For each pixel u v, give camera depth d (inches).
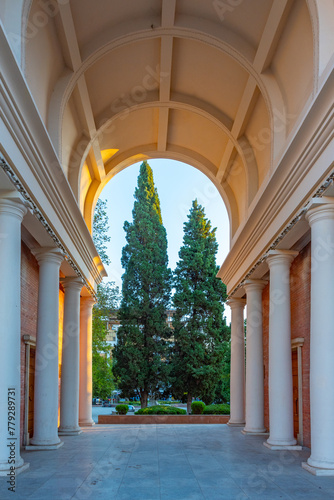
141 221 1195.9
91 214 617.0
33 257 462.6
